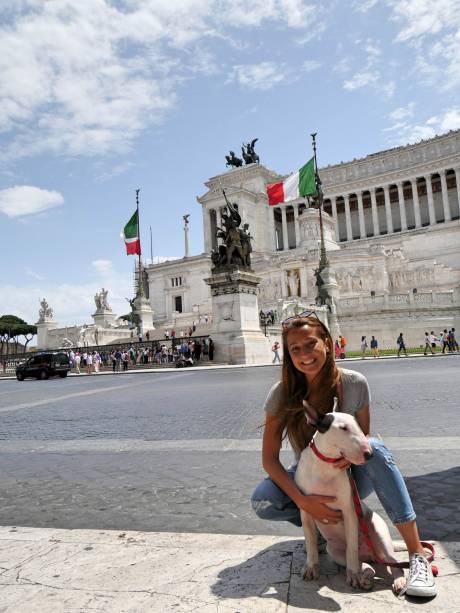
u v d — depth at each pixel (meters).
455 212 119.56
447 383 17.86
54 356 47.06
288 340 4.32
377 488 4.00
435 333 57.88
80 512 6.30
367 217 130.50
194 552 4.63
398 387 17.61
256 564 4.27
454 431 9.41
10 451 10.62
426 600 3.55
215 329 41.75
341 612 3.43
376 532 4.11
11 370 62.47
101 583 4.07
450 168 112.62
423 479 6.63
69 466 8.86
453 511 5.41
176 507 6.24
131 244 72.25
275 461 4.31
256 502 4.38
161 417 13.91
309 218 91.12
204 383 25.06
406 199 126.00
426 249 94.50
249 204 124.56
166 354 50.44
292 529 5.32
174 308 108.19
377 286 76.19
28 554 4.81
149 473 7.98
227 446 9.49
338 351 46.09
